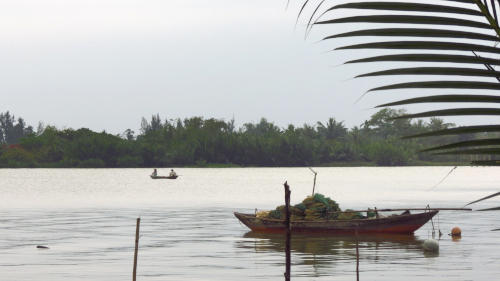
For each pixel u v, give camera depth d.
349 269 30.20
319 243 39.28
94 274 28.88
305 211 42.94
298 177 175.12
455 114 3.05
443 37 3.02
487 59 3.01
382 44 3.03
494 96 3.01
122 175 192.75
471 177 189.75
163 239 42.41
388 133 179.88
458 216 58.50
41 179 164.38
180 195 100.38
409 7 3.03
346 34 3.03
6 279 27.56
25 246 38.75
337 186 124.94
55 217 60.84
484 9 3.04
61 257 34.16
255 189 117.06
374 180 155.25
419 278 27.67
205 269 30.33
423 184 132.62
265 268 30.59
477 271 29.33
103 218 59.62
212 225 51.72
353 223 41.78
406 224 42.19
